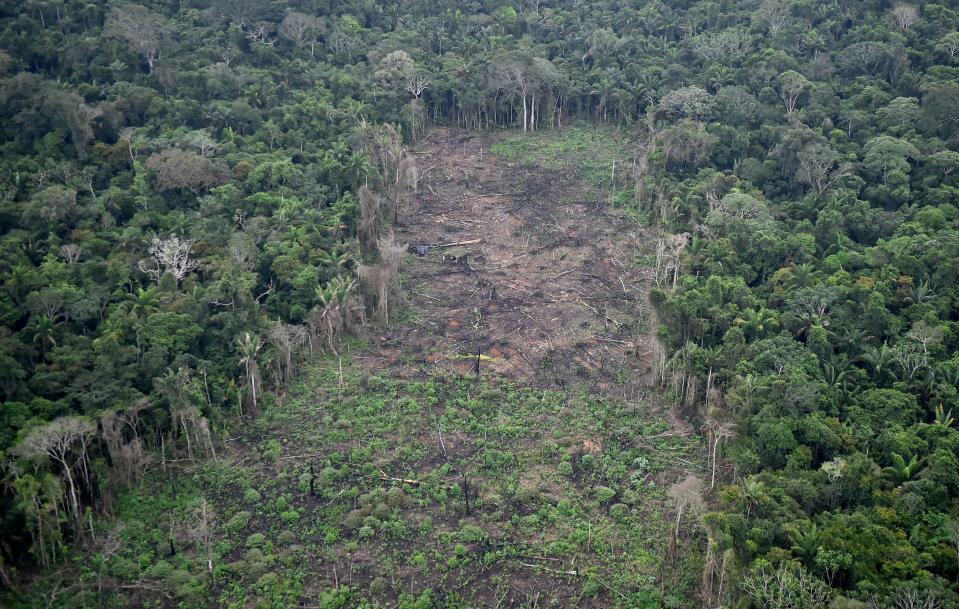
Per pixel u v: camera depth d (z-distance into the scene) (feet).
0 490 193.47
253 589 188.96
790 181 337.93
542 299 300.40
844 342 246.27
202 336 251.19
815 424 212.84
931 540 181.16
